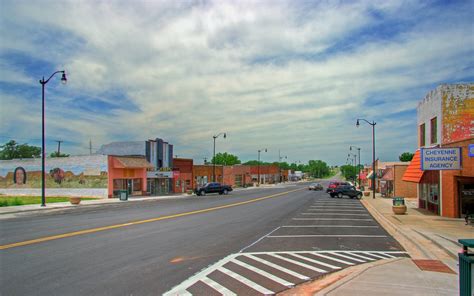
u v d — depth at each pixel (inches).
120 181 1951.3
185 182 2541.8
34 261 415.2
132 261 419.8
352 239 606.2
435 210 1031.0
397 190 1871.3
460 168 869.8
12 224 769.6
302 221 848.3
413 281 333.1
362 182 3900.1
